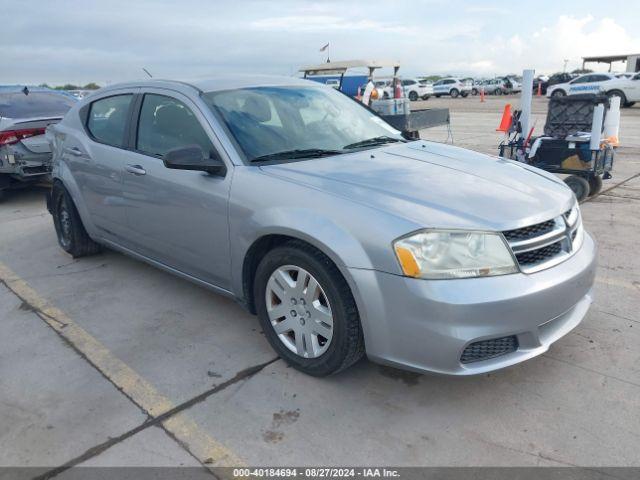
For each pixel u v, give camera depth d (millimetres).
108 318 3941
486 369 2594
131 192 4020
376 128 4172
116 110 4375
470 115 21453
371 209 2719
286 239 3090
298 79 4465
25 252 5500
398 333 2629
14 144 7176
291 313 3090
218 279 3566
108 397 3008
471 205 2771
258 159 3354
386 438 2617
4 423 2816
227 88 3852
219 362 3312
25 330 3820
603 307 3807
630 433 2584
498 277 2582
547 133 6973
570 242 2943
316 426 2713
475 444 2557
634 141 11953
